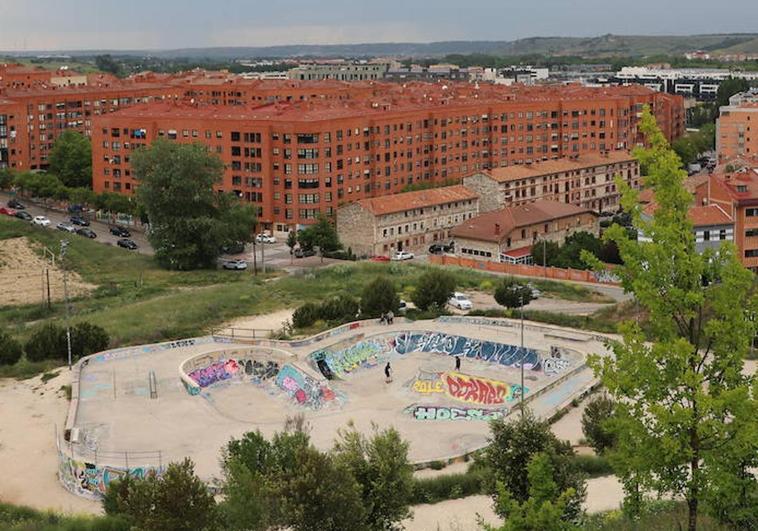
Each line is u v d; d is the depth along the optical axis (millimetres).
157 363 116938
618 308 144125
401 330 130750
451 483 77375
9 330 149125
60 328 126625
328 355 120750
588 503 71500
